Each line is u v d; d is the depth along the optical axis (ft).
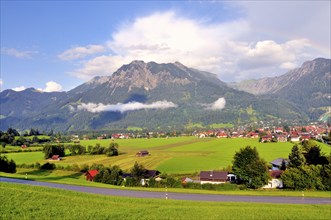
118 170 354.54
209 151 642.22
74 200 160.25
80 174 386.52
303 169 265.54
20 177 302.86
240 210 147.43
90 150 623.36
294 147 369.09
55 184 264.31
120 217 130.72
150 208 147.74
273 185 280.92
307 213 142.10
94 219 126.93
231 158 529.45
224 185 270.87
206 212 141.59
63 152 583.58
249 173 280.51
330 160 325.01
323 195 222.89
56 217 128.06
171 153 622.95
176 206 155.43
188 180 336.29
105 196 180.86
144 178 329.93
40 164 451.53
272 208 154.92
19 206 142.51
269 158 488.44
